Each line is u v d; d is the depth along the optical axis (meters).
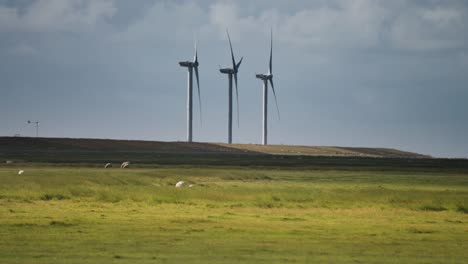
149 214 153.50
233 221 142.38
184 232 124.50
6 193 192.75
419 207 182.12
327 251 107.25
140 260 96.31
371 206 182.88
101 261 95.00
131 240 114.50
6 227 127.88
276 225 137.50
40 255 99.38
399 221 150.38
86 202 180.00
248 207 176.12
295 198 198.25
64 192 197.88
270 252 104.81
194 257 99.38
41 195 190.25
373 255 104.81
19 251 102.69
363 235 126.25
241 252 104.25
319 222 144.50
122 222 137.38
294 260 98.38
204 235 121.50
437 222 150.50
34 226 129.75
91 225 132.25
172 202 184.38
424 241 120.81
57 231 123.75
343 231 130.62
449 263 99.12
